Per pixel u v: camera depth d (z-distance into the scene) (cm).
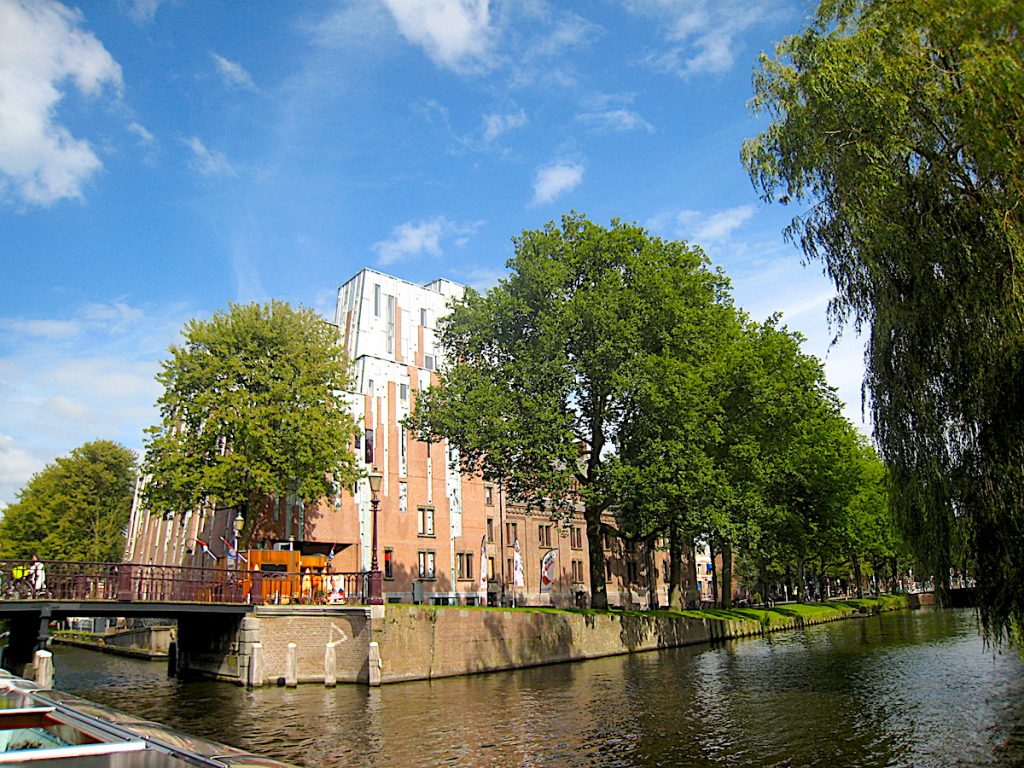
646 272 3153
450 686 2423
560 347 3061
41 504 6538
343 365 4184
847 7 1488
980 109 1262
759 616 4738
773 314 4094
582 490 3136
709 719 1811
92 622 6228
